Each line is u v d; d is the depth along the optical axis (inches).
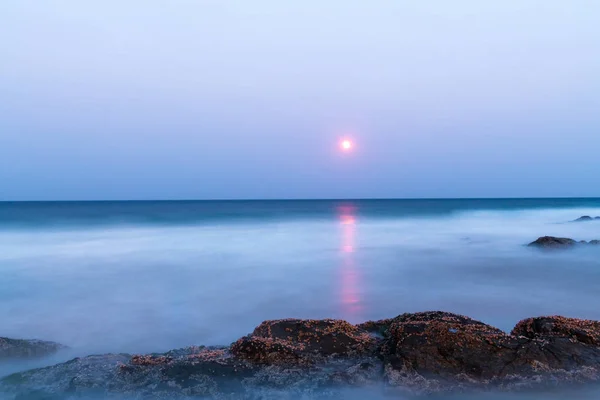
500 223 2111.2
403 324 344.5
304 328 368.5
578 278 771.4
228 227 1860.2
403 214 2940.5
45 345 409.4
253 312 573.6
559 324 336.8
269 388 292.5
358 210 3619.6
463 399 276.1
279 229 1790.1
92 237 1473.9
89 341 460.1
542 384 279.4
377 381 299.6
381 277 801.6
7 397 294.2
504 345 307.6
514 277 786.8
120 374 310.3
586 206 4682.6
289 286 729.6
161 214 2741.1
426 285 728.3
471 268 882.8
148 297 657.0
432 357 303.9
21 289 713.6
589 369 285.9
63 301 634.8
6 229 1727.4
